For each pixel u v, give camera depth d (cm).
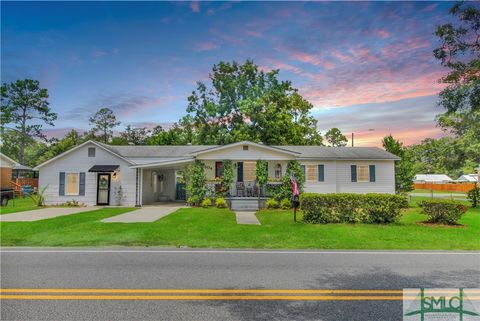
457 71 1423
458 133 2738
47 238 881
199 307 383
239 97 3594
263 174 1941
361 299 414
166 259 649
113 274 531
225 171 1945
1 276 518
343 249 771
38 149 4981
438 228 1088
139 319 347
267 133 3294
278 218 1378
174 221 1230
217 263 616
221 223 1194
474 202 2062
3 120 4444
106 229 1027
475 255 703
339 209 1215
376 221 1213
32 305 387
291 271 557
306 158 2198
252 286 469
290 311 371
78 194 2003
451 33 1293
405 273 547
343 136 4822
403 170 2278
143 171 2089
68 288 455
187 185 2020
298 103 3647
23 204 2095
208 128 3597
